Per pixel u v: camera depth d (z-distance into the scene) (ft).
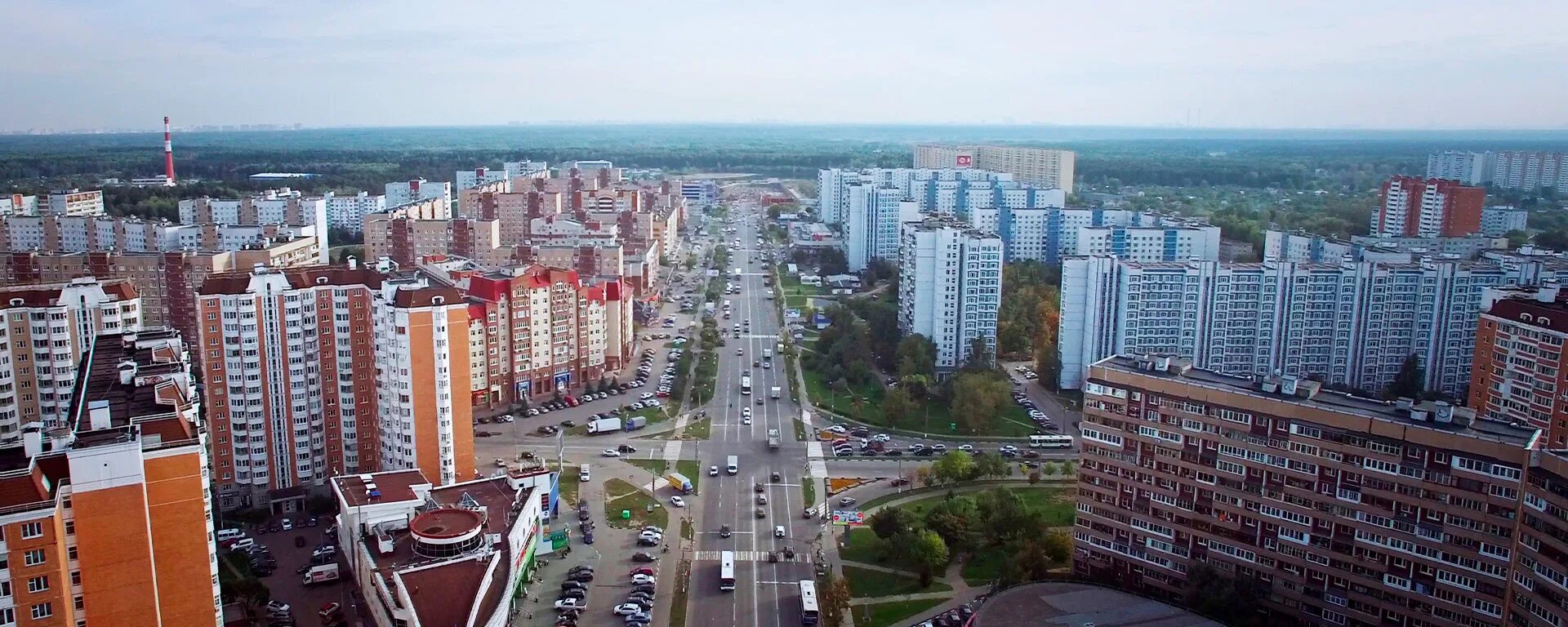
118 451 610.24
